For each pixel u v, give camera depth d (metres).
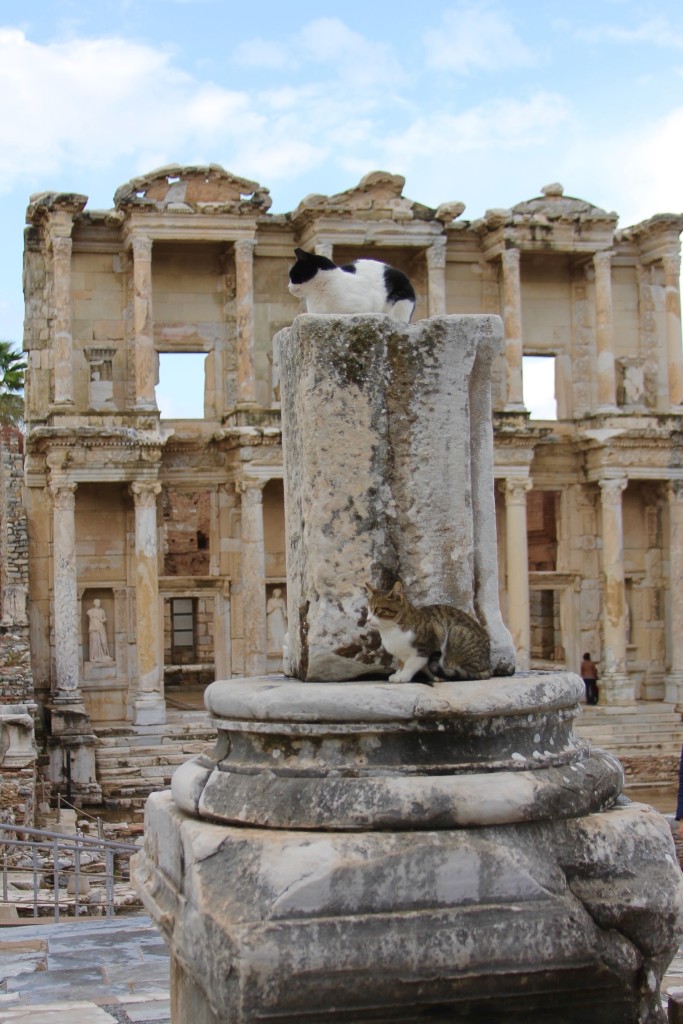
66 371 47.75
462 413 9.05
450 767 8.01
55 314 47.97
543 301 54.53
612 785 8.55
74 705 45.44
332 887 7.52
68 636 46.00
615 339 55.12
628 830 8.09
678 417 52.47
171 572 57.38
